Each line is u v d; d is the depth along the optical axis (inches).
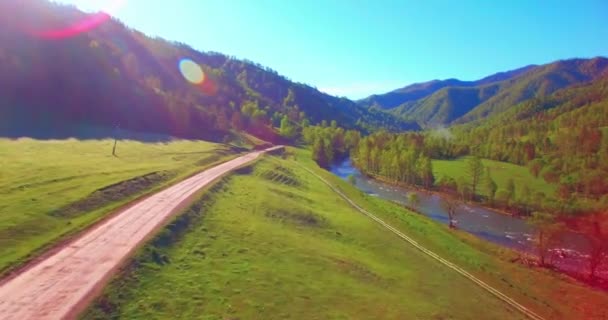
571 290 1809.8
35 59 3971.5
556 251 2407.7
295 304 1072.8
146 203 1685.5
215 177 2506.2
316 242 1753.2
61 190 1582.2
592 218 2940.5
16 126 2901.1
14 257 992.9
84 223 1328.7
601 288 1876.2
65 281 916.0
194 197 1865.2
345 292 1238.9
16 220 1202.6
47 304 811.4
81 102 4013.3
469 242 2480.3
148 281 1010.1
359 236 2044.8
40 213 1299.2
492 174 5339.6
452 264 1882.4
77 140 3006.9
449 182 4404.5
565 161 5167.3
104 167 2196.1
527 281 1873.8
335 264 1485.0
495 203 3875.5
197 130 5457.7
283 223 1932.8
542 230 2258.9
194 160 3179.1
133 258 1086.4
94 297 863.1
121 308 869.8
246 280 1147.9
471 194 4160.9
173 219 1476.4
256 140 6466.5
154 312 887.1
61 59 4259.4
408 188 4763.8
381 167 5629.9
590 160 4977.9
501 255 2266.2
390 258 1802.4
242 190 2359.7
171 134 4778.5
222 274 1154.7
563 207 3262.8
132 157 2775.6
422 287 1481.3
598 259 2036.2
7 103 3216.0
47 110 3521.2
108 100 4409.5
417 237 2283.5
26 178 1656.0
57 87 3905.0
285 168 3846.0
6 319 741.9
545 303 1605.6
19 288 860.0
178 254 1230.9
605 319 1524.4
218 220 1658.5
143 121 4616.1
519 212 3585.1
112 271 990.4
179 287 1020.5
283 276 1242.6
